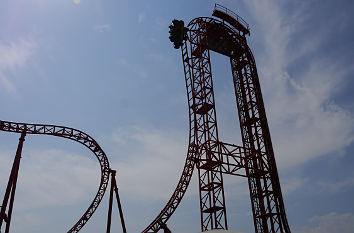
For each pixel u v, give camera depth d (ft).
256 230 160.86
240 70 199.31
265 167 171.53
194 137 165.89
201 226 147.43
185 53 183.21
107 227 169.07
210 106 167.22
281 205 167.94
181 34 180.55
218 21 191.42
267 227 160.56
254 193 168.55
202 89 171.63
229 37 192.65
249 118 185.98
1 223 124.88
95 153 179.73
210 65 176.45
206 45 182.29
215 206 146.00
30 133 155.94
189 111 172.96
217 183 152.15
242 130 185.88
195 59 181.98
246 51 199.41
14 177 134.21
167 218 161.27
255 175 170.50
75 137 170.71
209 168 156.46
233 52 203.51
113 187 181.98
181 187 163.43
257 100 188.96
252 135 181.37
